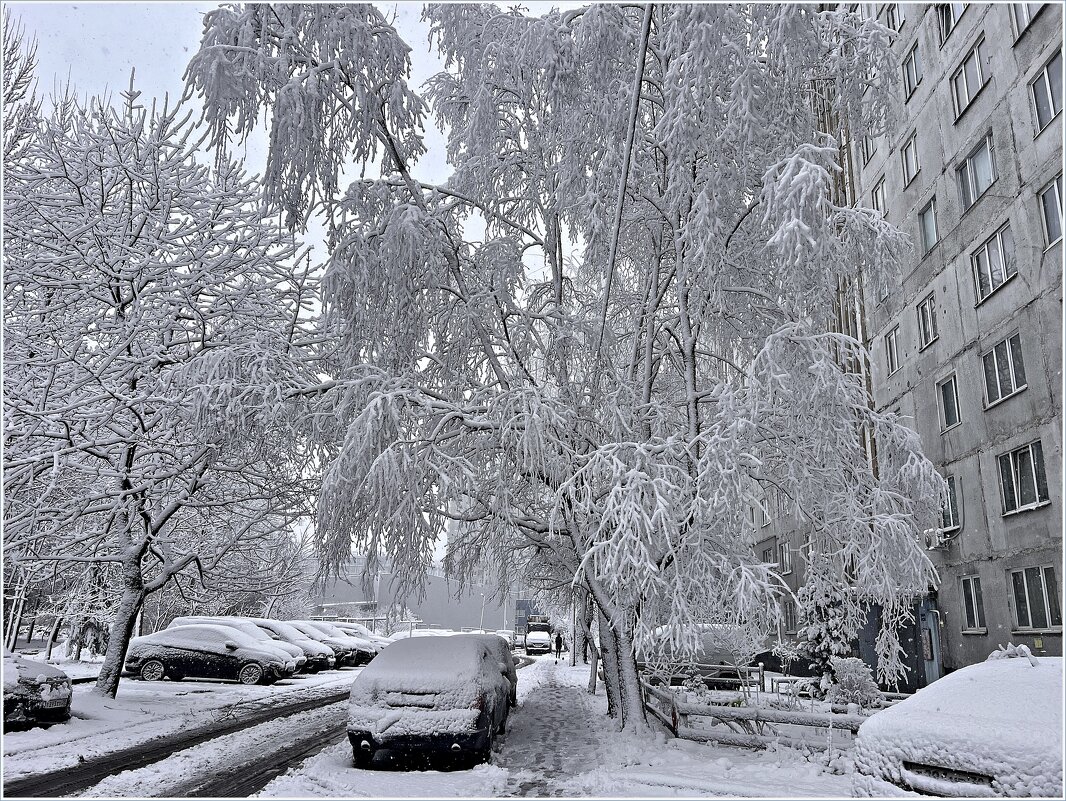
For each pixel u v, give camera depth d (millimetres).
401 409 9883
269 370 10258
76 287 14234
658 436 10922
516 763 8844
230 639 20875
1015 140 14430
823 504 10266
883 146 21594
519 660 36781
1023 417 14148
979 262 16016
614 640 12039
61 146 14953
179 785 7535
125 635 14562
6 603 21953
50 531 13305
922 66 18938
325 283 10352
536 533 11453
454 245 11555
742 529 8992
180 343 14656
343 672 27172
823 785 7164
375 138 10727
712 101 9648
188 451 14617
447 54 12977
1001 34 14984
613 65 10867
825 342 9570
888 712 5305
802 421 9633
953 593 16672
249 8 9719
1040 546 13500
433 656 9000
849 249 10008
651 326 11977
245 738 10750
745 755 9078
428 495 10453
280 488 15523
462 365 12195
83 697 13430
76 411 12867
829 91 11602
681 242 10773
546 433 9391
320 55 10242
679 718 10492
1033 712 4594
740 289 11109
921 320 19125
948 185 17438
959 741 4578
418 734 8281
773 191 9055
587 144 11344
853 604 11383
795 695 11891
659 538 8961
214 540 18953
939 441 17750
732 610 9336
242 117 9562
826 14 11109
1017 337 14453
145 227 15039
